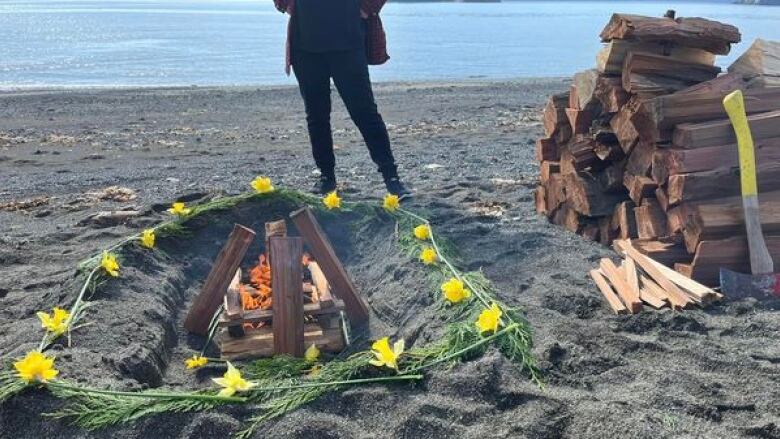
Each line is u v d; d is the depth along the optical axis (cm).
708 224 418
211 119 1378
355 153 966
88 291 397
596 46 3744
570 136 551
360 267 498
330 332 400
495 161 884
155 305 401
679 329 372
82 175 838
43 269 489
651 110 441
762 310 395
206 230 514
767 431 274
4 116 1389
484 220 577
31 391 289
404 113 1404
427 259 443
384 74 2469
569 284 439
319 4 559
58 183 792
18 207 679
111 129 1249
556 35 4609
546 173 586
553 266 471
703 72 474
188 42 3741
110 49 3231
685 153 426
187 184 772
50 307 407
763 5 15975
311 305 403
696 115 437
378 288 454
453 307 377
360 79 579
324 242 413
